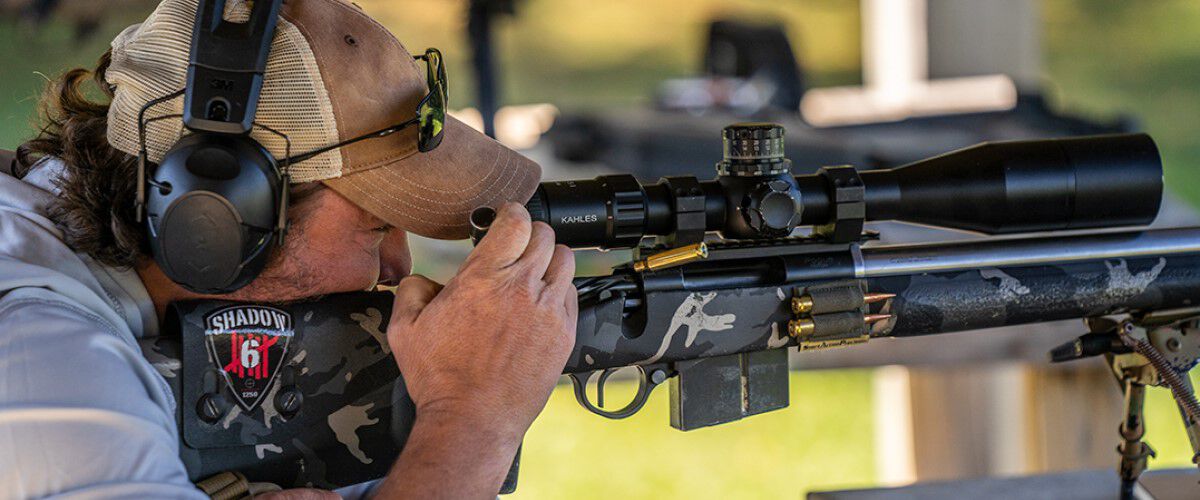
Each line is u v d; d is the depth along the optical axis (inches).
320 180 74.0
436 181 78.0
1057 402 165.2
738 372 91.7
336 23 74.2
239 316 74.4
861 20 554.3
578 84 559.2
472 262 74.2
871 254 92.7
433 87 74.0
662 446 316.8
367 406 77.9
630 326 88.0
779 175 87.4
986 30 251.0
